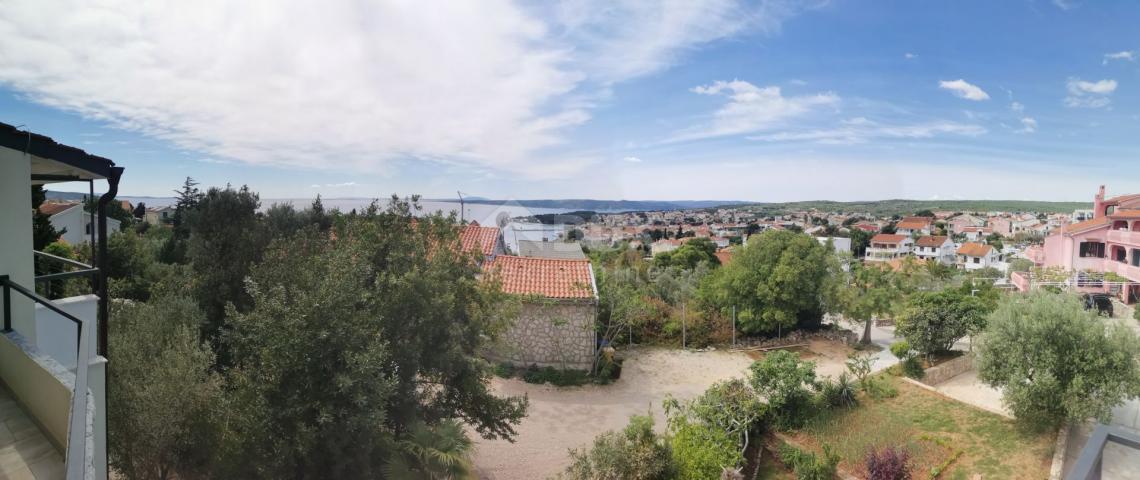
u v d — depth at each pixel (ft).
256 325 27.61
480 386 37.52
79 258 65.57
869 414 53.62
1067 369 45.75
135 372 28.12
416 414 34.09
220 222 46.55
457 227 42.04
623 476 36.40
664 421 52.49
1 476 13.58
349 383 25.61
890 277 118.52
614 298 69.51
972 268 217.36
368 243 37.45
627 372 67.72
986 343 51.85
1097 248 135.54
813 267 82.43
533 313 65.57
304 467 28.12
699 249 162.20
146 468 26.94
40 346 23.68
